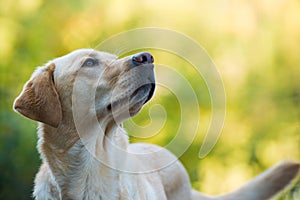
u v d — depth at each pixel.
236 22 13.08
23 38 12.91
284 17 13.12
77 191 5.91
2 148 10.49
